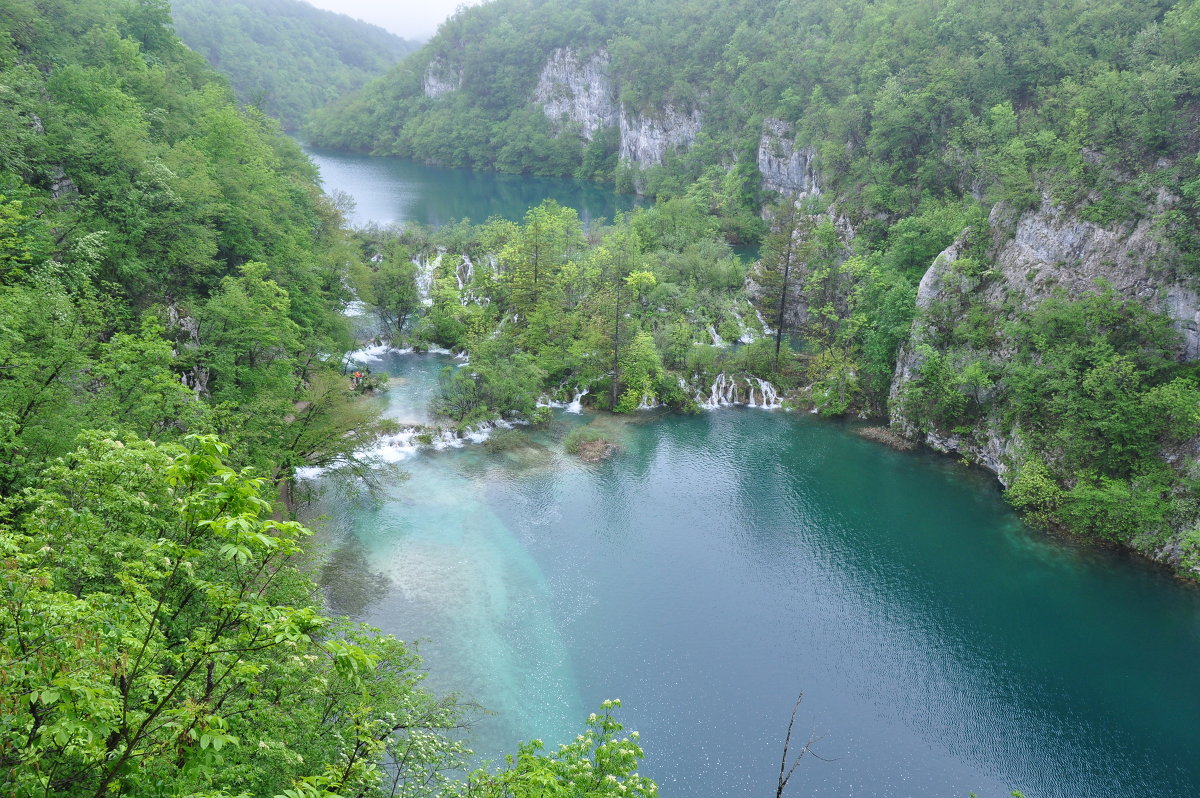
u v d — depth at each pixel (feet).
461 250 365.61
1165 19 255.70
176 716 38.65
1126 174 208.54
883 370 245.86
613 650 137.80
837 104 432.66
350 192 643.45
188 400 116.88
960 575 164.96
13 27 206.18
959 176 303.68
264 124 373.61
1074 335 195.52
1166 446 174.40
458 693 119.96
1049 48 296.30
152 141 217.77
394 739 90.17
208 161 215.10
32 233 136.36
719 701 127.65
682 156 635.66
